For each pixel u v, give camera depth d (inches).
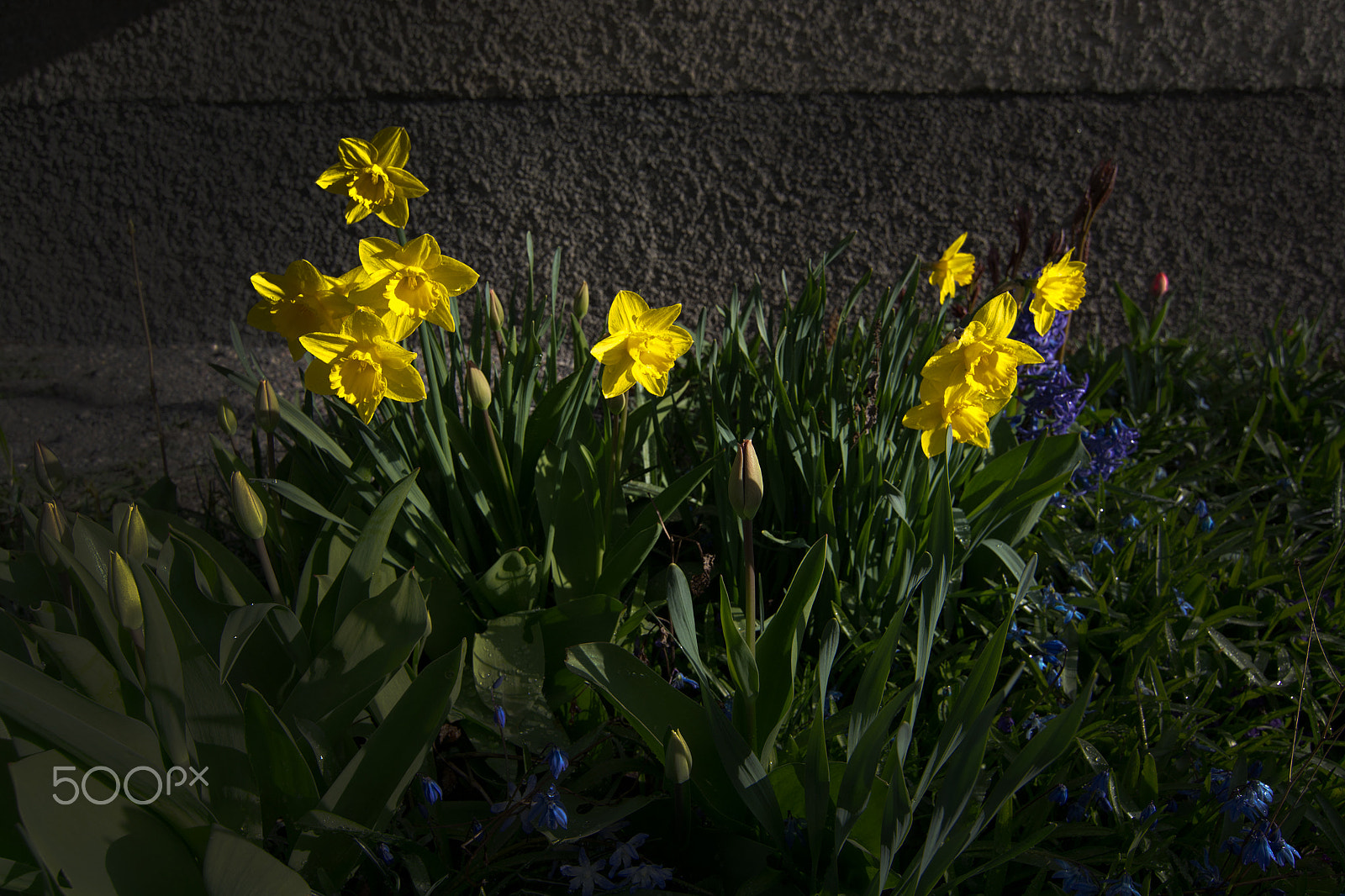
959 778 31.7
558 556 43.0
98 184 84.7
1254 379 68.5
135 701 33.8
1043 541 49.1
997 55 81.7
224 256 86.7
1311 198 85.3
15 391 74.9
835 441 45.6
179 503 57.6
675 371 61.2
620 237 86.3
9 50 80.3
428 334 44.1
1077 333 87.9
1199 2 80.0
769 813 34.3
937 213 85.9
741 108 83.3
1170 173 84.9
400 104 82.9
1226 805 35.6
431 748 35.9
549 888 36.4
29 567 39.6
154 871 30.2
